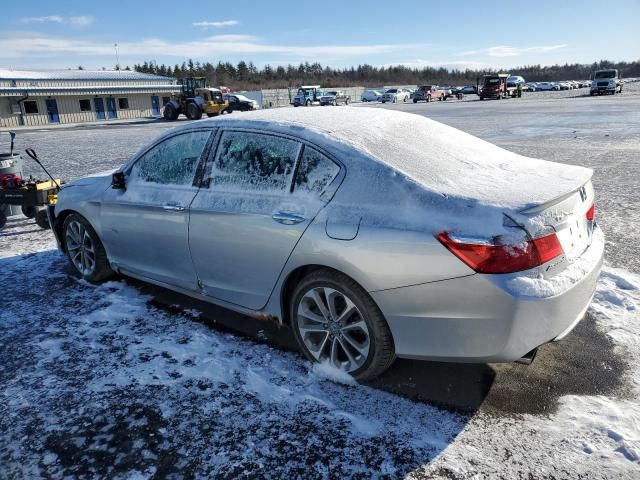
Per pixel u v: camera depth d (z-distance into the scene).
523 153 12.12
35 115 39.03
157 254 3.87
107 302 4.18
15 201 6.42
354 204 2.76
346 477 2.29
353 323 2.89
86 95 42.28
